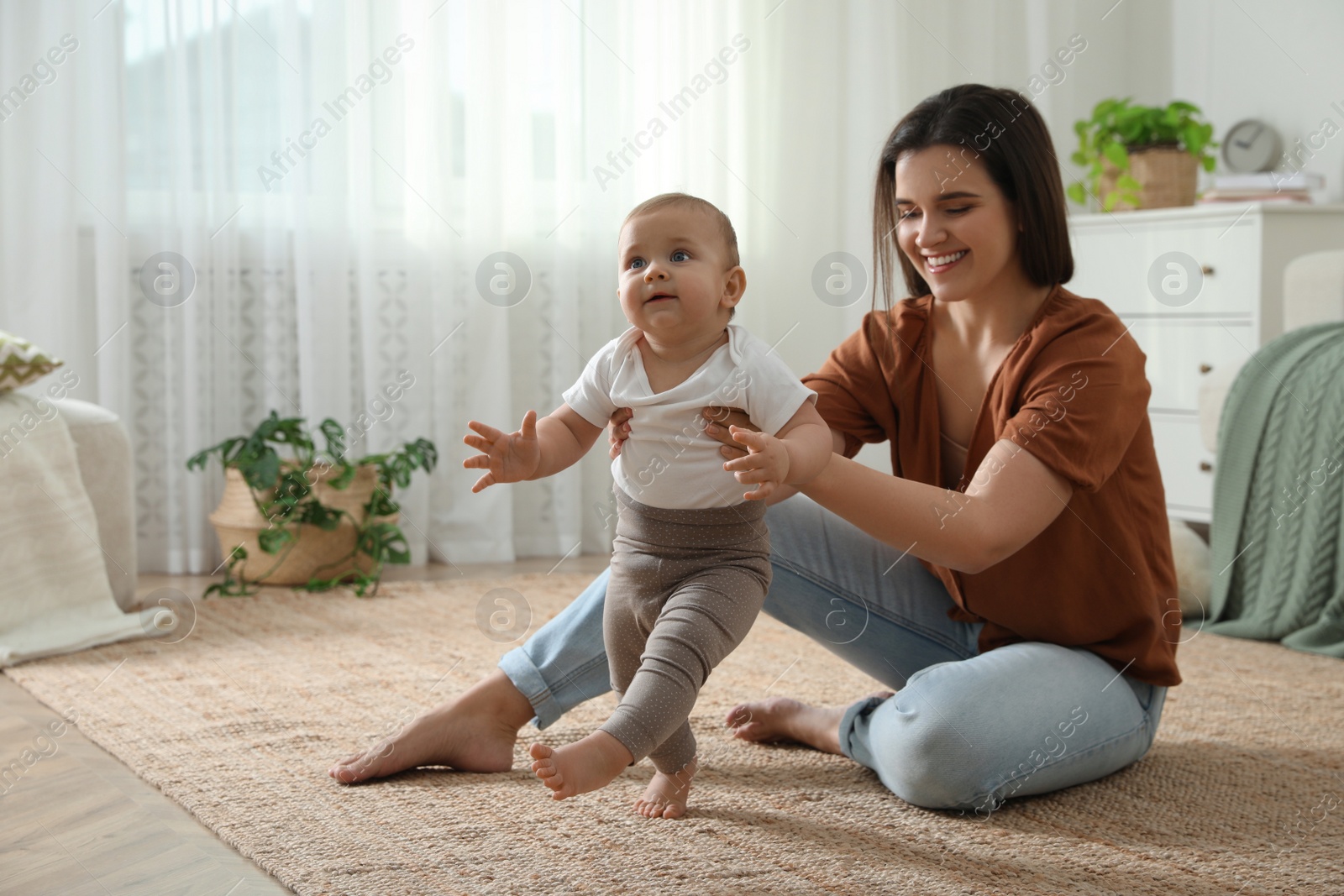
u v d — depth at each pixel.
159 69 2.68
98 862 1.04
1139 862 1.02
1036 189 1.17
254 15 2.72
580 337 2.98
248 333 2.80
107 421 2.25
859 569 1.30
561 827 1.09
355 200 2.78
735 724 1.39
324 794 1.19
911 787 1.14
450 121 2.83
